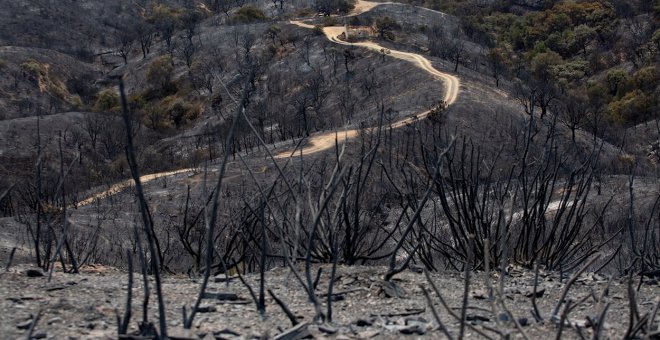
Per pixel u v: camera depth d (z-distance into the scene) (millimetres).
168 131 96875
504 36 148125
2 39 139750
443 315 6594
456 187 10883
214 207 5605
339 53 109500
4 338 5453
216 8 167250
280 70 108375
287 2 156875
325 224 9906
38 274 8133
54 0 157375
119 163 65875
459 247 10711
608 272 11867
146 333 5508
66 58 129500
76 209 35906
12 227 24984
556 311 6430
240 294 7375
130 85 121000
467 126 66250
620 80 108562
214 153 70312
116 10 160875
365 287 7707
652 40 120688
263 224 6570
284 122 77875
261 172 49469
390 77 96875
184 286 7855
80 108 107250
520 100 73875
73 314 6223
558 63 126250
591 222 20328
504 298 7562
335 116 88875
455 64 102750
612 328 6281
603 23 136500
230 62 115875
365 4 154750
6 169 66938
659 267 9891
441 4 159625
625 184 38562
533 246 10297
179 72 118125
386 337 5754
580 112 67562
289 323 6184
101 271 9875
